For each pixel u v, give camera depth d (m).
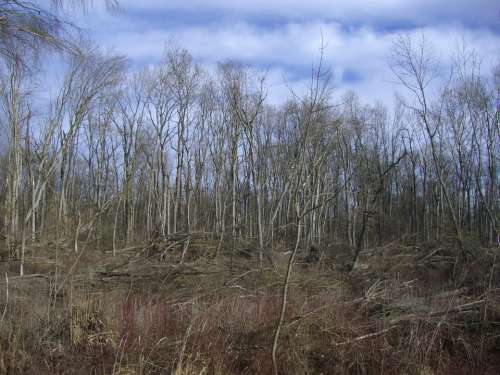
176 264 16.97
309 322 9.06
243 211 31.62
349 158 32.97
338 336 8.98
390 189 35.16
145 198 37.81
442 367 8.45
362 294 12.37
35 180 28.56
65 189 31.06
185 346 7.98
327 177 32.31
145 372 7.64
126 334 8.52
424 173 35.25
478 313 10.35
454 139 42.03
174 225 31.62
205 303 10.95
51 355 7.78
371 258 17.81
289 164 25.55
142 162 36.22
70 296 9.27
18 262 16.36
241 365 8.25
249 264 17.39
